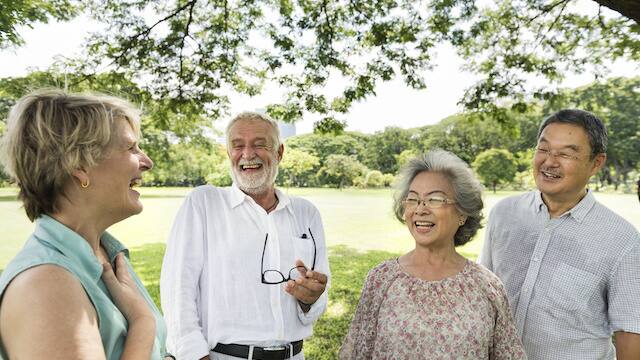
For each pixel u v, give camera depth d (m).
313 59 8.34
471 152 65.25
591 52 7.80
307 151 74.00
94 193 1.11
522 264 2.24
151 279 9.22
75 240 1.07
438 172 1.92
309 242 2.46
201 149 17.86
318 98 8.60
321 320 6.18
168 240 2.26
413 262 1.94
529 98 8.45
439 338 1.72
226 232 2.29
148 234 16.33
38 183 1.04
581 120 2.02
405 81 8.24
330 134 8.84
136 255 12.07
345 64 8.27
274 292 2.21
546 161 2.07
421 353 1.73
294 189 62.06
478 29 7.99
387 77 8.26
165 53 7.71
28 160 1.03
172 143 16.22
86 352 0.90
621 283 1.94
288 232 2.41
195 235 2.25
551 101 8.38
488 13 8.27
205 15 8.36
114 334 1.06
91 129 1.06
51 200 1.07
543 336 2.09
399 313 1.80
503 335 1.80
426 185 1.89
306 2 8.13
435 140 67.75
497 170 56.22
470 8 7.69
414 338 1.74
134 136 1.21
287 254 2.34
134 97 7.73
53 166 1.03
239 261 2.22
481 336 1.73
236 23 8.33
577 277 2.04
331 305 6.92
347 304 6.97
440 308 1.77
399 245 13.98
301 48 8.30
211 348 2.14
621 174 46.25
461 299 1.78
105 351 1.05
